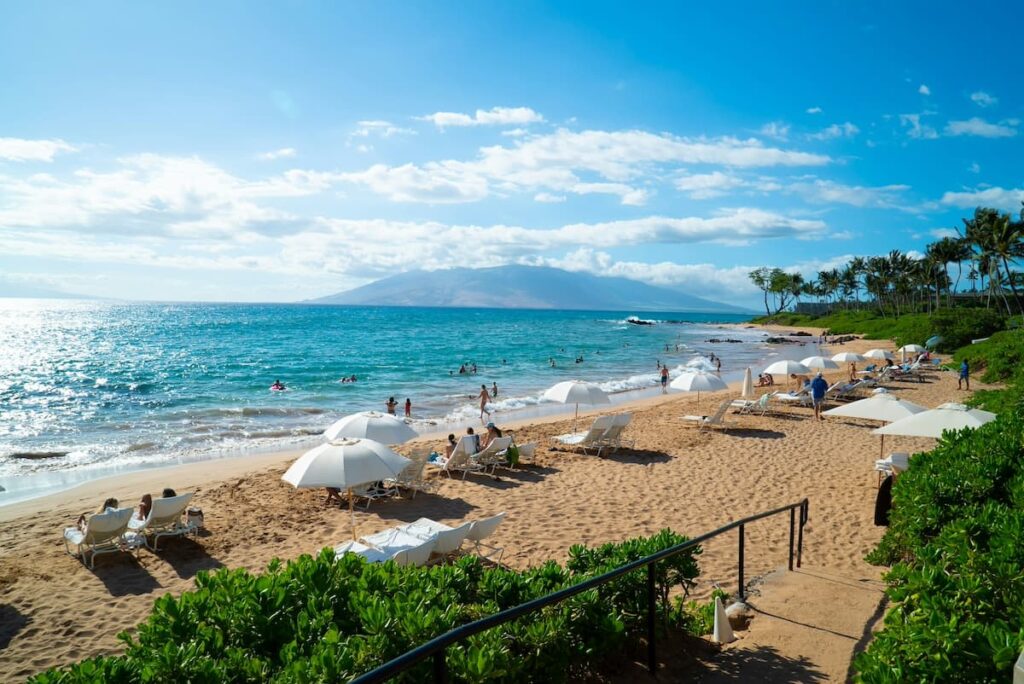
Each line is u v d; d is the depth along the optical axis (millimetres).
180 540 10336
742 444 16812
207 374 37125
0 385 31906
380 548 8109
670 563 5406
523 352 55750
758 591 6844
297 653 3742
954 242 72562
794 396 23172
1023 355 26609
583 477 13797
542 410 26094
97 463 16750
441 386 33375
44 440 19734
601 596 4789
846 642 5266
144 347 56875
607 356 53281
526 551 9594
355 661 3432
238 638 4059
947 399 24312
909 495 6422
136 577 9016
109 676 3436
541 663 4121
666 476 13734
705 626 5688
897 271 95062
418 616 3725
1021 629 2805
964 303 86812
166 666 3430
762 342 76188
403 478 12453
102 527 9391
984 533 4699
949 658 2912
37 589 8617
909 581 3717
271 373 38062
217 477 14914
